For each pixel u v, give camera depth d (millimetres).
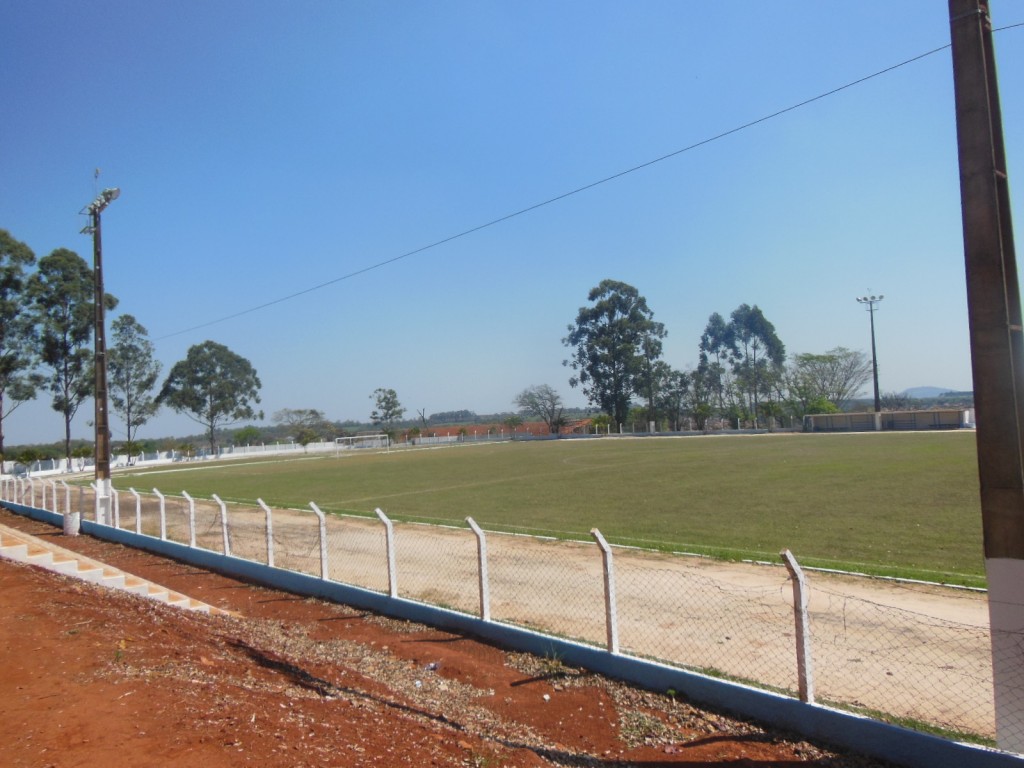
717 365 95500
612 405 92375
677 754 5969
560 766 5762
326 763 4762
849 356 82812
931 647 7859
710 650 8203
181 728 4984
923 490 21000
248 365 94812
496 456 52812
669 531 16203
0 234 59656
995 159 5391
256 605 12570
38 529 24016
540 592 11180
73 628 7859
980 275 5414
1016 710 5277
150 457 74875
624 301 92188
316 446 94250
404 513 21844
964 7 5441
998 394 5359
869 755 5789
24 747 4574
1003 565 5348
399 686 8047
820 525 16094
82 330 65000
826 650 7973
